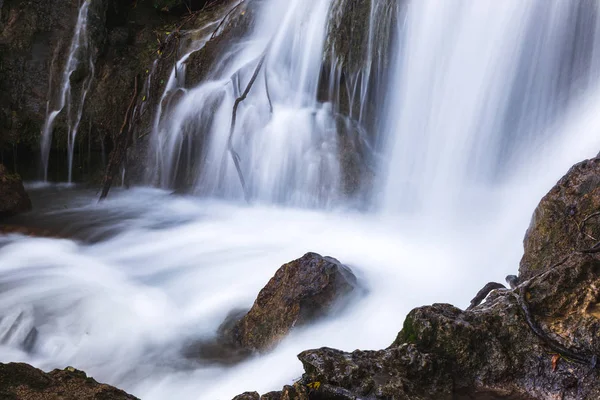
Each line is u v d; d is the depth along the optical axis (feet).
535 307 14.43
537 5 27.66
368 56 32.40
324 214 30.73
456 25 29.99
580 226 17.29
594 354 13.34
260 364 18.06
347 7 32.81
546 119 27.55
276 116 33.12
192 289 23.26
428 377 13.67
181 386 17.72
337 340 18.30
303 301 18.39
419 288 21.67
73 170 35.42
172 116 34.81
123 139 34.63
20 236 27.89
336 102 33.40
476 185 28.99
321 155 31.78
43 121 34.53
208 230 29.12
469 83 29.66
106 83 35.40
